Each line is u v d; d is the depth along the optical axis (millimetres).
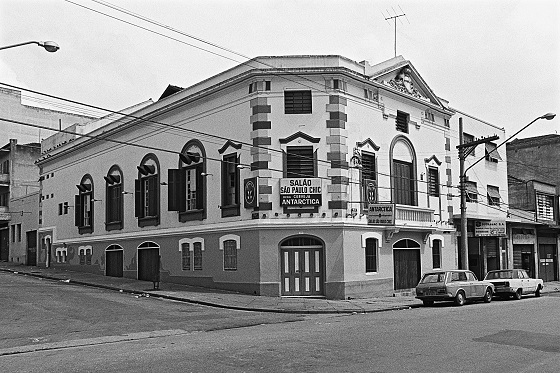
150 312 19844
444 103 33562
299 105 25219
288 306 21547
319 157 24922
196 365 10359
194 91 28656
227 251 26188
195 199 28719
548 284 40344
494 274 28641
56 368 10562
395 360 10547
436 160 31672
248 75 25172
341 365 10156
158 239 30562
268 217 24547
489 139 27312
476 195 36281
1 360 12000
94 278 32688
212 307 21703
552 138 50000
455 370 9688
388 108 28375
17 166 49219
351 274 24875
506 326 15430
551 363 10320
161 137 31031
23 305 21047
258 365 10281
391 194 27906
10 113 54000
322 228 24547
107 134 35344
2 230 51000
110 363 10805
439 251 31203
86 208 37812
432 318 17719
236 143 25984
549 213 44938
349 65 26250
